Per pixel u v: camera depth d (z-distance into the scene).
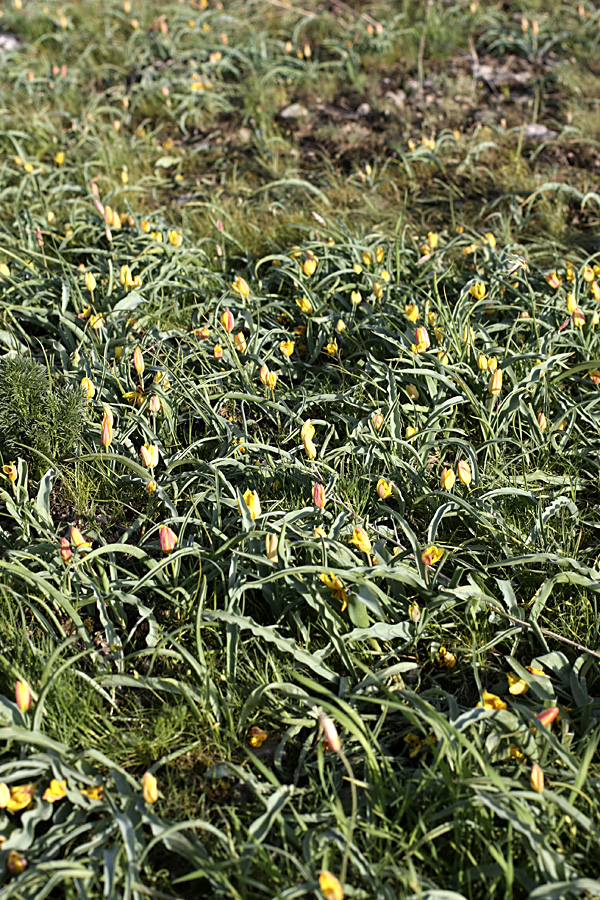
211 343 3.57
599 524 2.83
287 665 2.29
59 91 6.03
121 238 4.29
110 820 1.99
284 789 2.01
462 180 5.09
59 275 4.07
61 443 3.05
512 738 2.14
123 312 3.66
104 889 1.83
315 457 2.97
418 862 1.92
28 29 7.08
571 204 4.79
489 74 6.23
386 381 3.37
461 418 3.30
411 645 2.44
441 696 2.33
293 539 2.62
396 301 3.79
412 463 2.99
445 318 3.41
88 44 6.83
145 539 2.72
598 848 1.91
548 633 2.38
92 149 5.41
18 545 2.69
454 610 2.53
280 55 6.61
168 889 1.93
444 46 6.52
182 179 5.30
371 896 1.83
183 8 7.13
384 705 2.08
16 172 4.96
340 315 3.68
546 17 6.73
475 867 1.86
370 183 4.92
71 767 2.07
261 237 4.49
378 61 6.48
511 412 3.06
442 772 1.95
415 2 7.24
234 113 6.04
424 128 5.62
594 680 2.38
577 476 3.00
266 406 3.19
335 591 2.37
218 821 2.03
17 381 3.03
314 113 5.96
